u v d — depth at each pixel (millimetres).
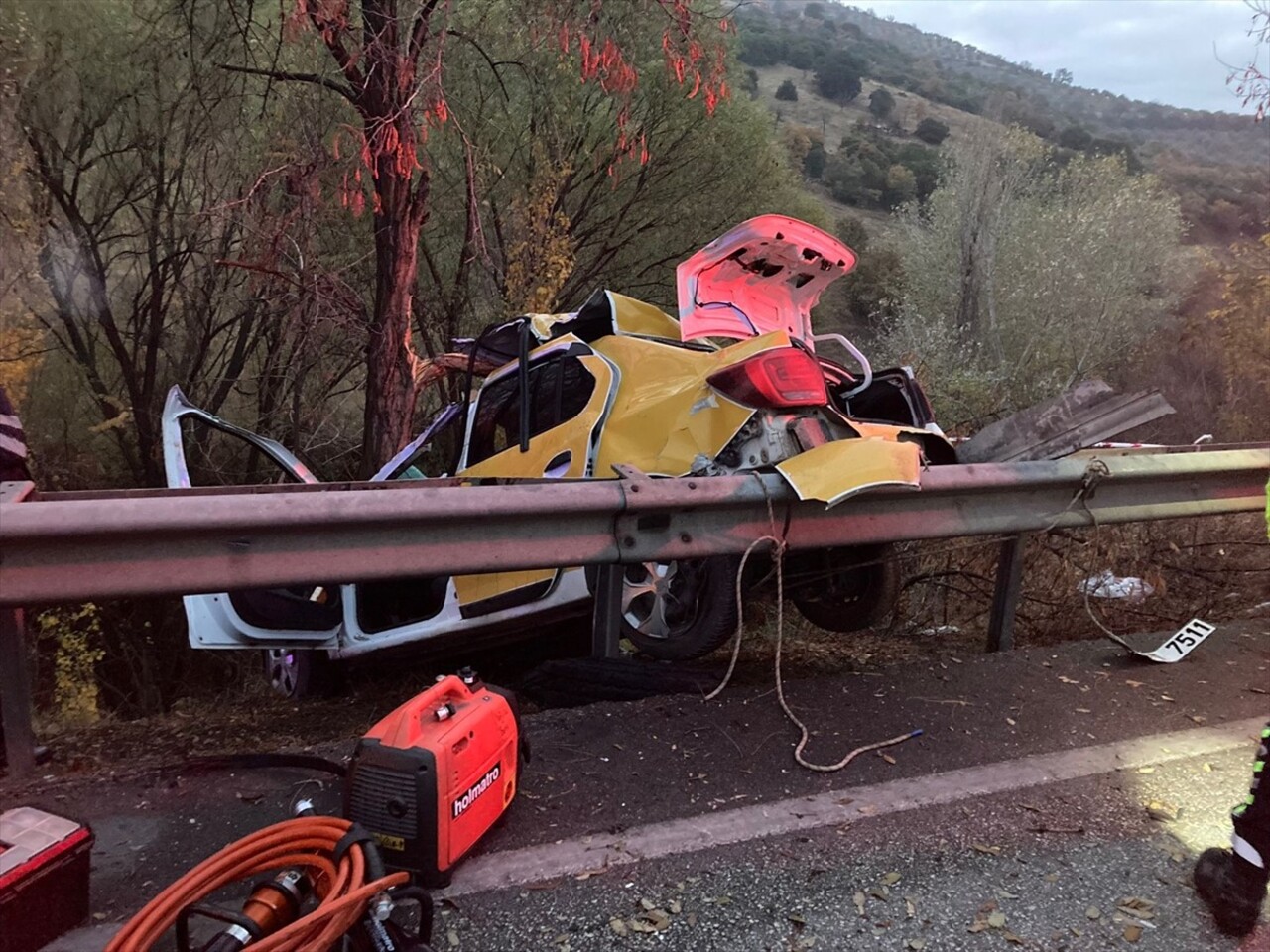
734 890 2342
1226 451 4621
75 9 8508
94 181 9539
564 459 4434
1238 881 2172
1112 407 3805
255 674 7945
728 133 11930
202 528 2613
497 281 9891
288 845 2072
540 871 2387
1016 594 4410
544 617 4352
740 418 3736
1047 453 3979
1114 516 4297
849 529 3695
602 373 4531
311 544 2832
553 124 10219
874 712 3482
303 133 7680
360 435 10984
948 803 2799
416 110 6406
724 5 6703
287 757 2943
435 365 7504
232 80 8656
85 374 10031
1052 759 3125
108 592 2568
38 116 8672
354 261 9062
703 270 4316
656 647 4000
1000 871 2465
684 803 2768
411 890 1941
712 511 3471
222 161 9258
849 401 4816
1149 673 3979
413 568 2963
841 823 2666
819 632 5523
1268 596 5434
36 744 3191
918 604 5754
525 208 10078
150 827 2609
